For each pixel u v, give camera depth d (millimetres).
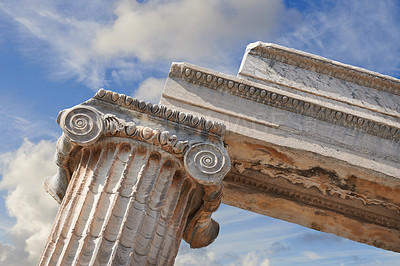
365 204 10961
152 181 9039
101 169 9102
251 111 10062
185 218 9500
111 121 9273
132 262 8422
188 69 10219
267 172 10625
